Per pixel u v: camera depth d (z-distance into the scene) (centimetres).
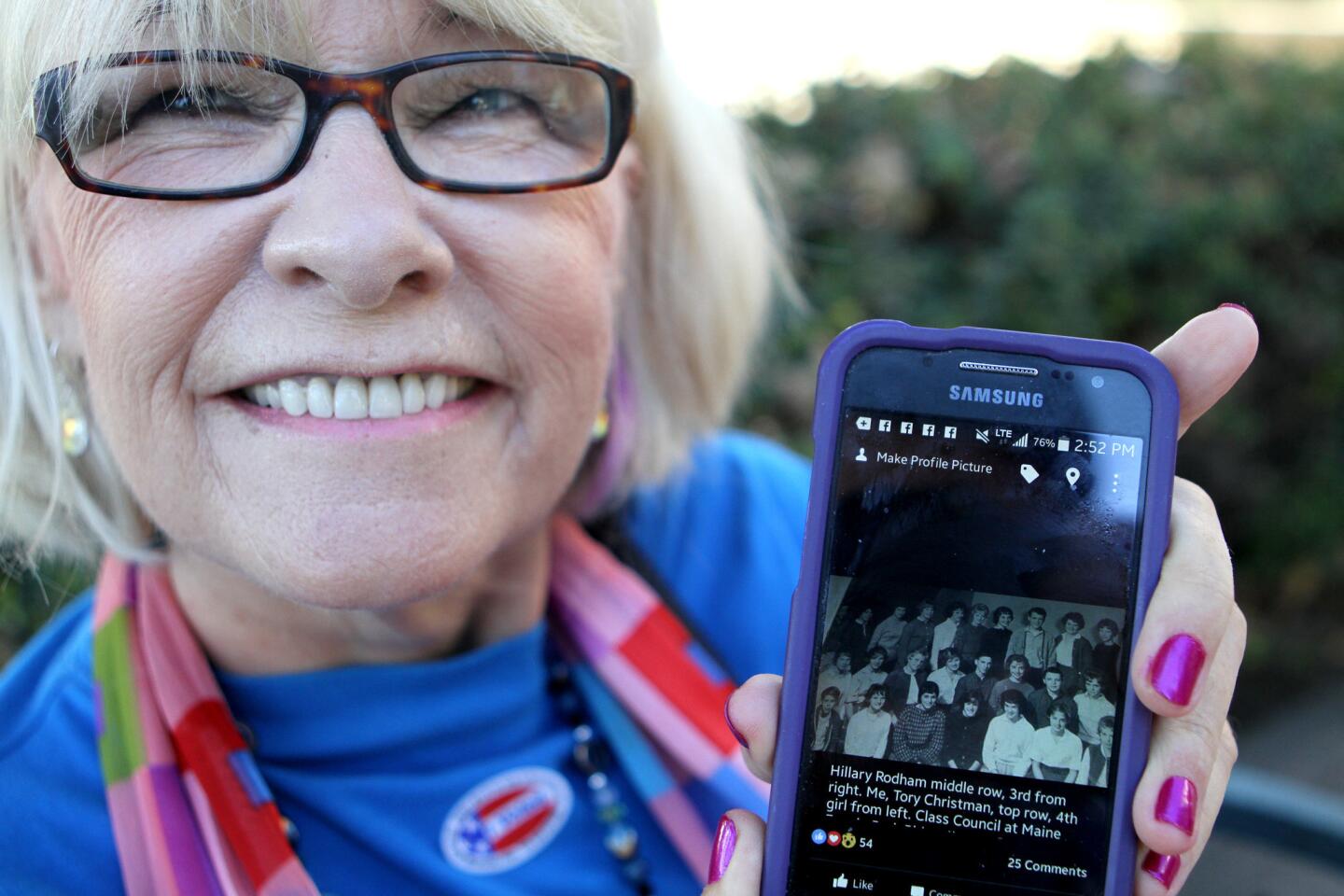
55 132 30
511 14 32
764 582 48
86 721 37
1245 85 100
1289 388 100
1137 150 92
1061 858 29
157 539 39
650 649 42
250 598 36
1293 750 88
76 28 30
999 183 86
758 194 55
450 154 33
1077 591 30
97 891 34
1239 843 47
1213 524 30
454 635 39
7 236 35
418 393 33
